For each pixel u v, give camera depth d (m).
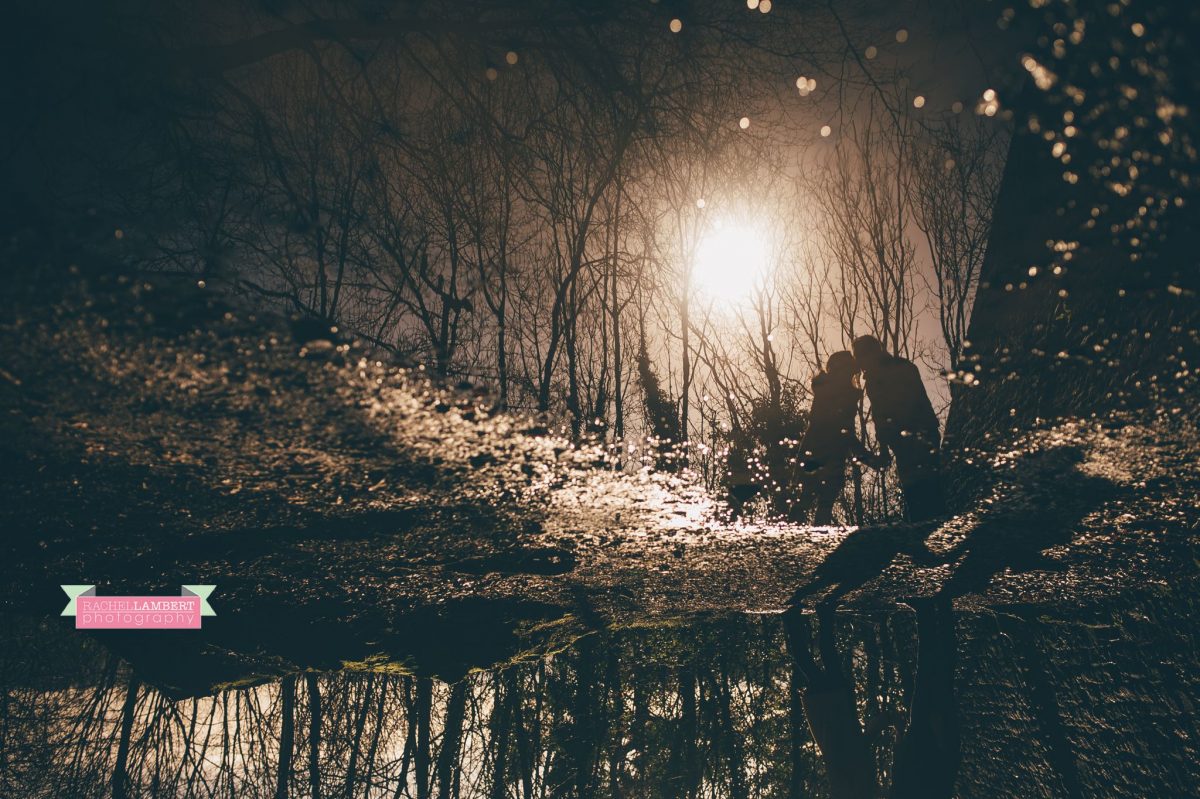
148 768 7.54
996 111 1.12
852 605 6.03
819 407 4.05
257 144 4.05
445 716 7.64
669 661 7.50
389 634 5.05
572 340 5.09
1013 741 5.39
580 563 4.02
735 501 3.50
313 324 1.57
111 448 2.13
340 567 3.77
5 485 2.37
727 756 6.84
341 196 4.71
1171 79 0.93
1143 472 2.52
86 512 2.72
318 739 7.77
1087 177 1.21
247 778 7.62
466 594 4.73
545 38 4.02
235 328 1.52
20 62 2.55
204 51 3.04
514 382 4.84
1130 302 1.67
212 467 2.31
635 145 4.97
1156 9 0.89
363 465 2.33
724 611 6.26
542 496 2.75
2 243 1.26
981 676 5.87
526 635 5.44
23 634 7.79
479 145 5.01
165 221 1.56
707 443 4.91
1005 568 4.21
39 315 1.42
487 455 2.31
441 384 1.88
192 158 3.57
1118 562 3.90
